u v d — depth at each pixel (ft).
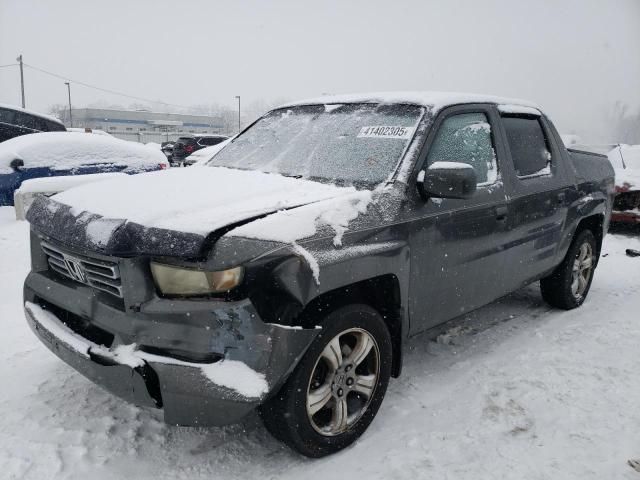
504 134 12.89
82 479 8.28
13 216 25.08
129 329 8.01
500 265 12.36
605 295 17.89
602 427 10.00
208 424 7.66
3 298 15.89
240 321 7.57
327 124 12.37
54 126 40.75
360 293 9.52
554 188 14.07
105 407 10.22
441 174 9.50
